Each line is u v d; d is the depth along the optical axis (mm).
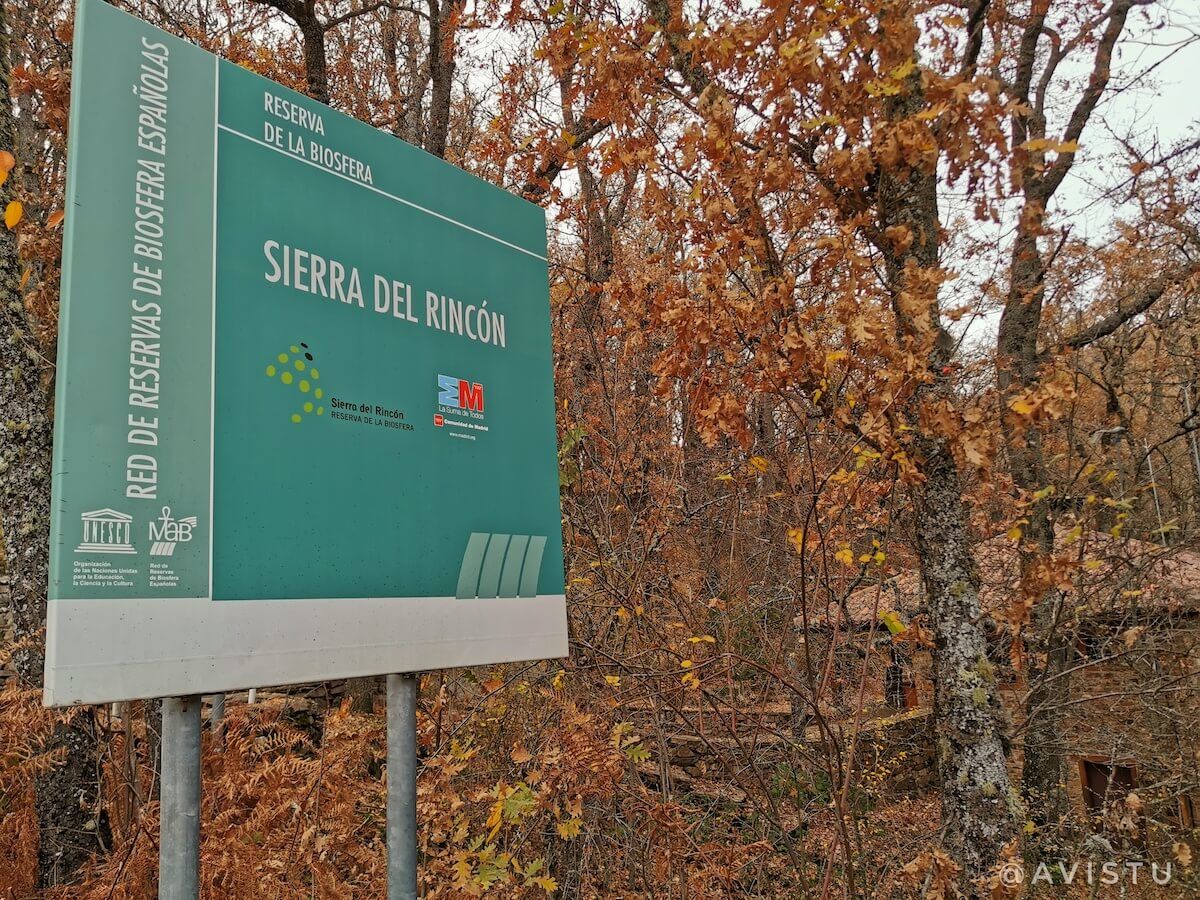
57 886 3803
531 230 3631
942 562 3828
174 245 2250
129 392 2082
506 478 3277
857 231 3682
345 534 2590
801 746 4703
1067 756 7227
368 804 4219
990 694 3713
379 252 2896
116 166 2148
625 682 4715
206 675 2125
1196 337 9328
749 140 3869
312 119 2727
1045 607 6258
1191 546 6625
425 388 2986
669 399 5434
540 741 4238
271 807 3781
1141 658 6664
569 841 4355
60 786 4195
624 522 5484
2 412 4387
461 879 3254
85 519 1942
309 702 6918
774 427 4695
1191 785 6379
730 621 5191
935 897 3209
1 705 4031
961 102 3215
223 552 2229
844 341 3375
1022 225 3596
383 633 2652
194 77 2383
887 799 6801
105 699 1908
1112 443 7133
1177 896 5645
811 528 4285
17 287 4484
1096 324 8594
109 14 2191
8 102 4594
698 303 3641
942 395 3711
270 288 2494
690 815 5004
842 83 3451
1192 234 7203
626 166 4203
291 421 2482
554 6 4355
